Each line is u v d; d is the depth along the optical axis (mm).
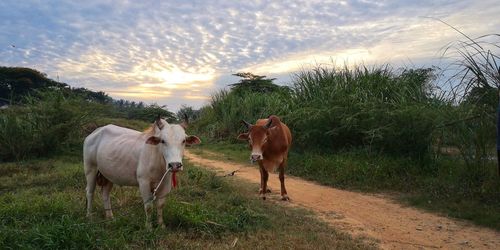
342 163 11469
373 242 6348
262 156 8609
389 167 10781
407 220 7676
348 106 12836
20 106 14961
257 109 20453
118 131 6875
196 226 6262
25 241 5176
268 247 5758
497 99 8242
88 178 6992
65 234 5293
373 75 13938
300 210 8156
